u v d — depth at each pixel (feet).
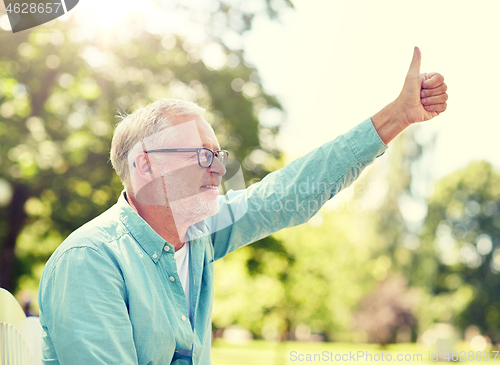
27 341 4.48
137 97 25.55
